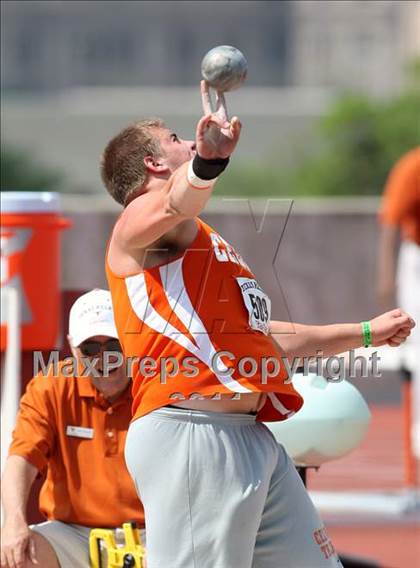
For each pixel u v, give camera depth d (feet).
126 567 54.85
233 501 47.85
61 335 75.72
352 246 142.51
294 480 50.47
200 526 48.03
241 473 48.08
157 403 48.37
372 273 142.82
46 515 58.70
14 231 72.84
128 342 49.11
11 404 67.15
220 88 46.57
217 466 47.93
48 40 572.51
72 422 57.26
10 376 67.67
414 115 325.83
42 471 60.34
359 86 501.15
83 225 140.77
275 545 49.80
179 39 574.15
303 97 480.64
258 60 567.59
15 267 72.64
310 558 49.83
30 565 55.16
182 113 412.36
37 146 440.45
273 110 431.43
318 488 94.53
